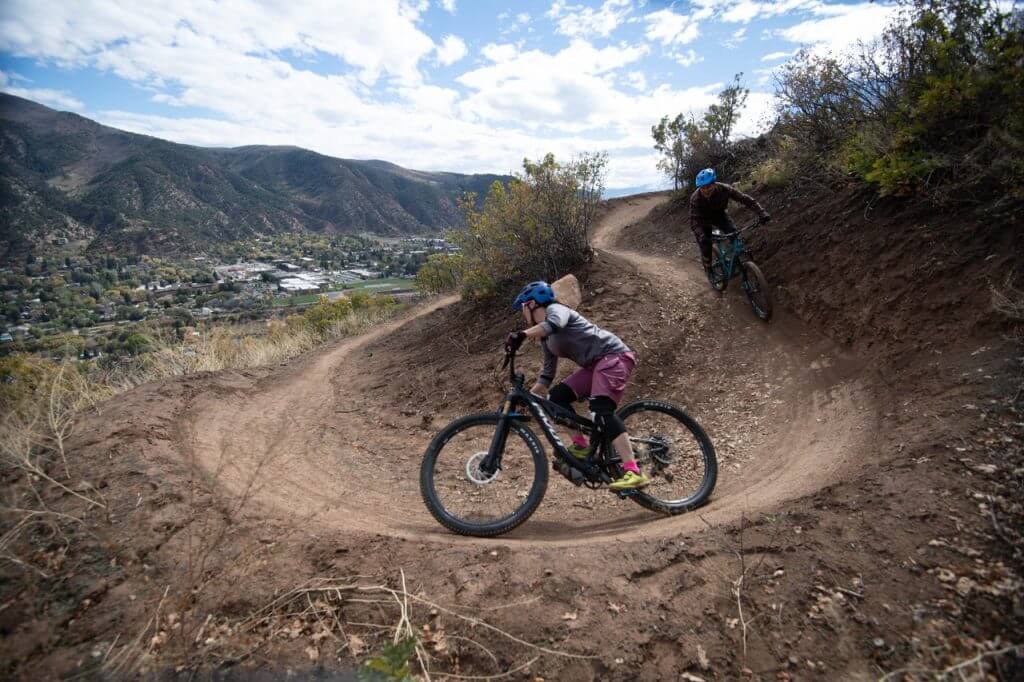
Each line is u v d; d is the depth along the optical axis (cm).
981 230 470
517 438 522
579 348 354
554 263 891
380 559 274
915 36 591
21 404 423
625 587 245
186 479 377
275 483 454
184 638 225
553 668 209
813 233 683
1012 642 196
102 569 264
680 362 633
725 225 717
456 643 221
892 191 577
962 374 384
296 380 908
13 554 273
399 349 1021
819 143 827
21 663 215
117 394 650
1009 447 296
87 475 366
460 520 334
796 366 557
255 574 263
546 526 359
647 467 371
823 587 233
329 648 221
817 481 347
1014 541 236
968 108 521
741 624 222
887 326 500
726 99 1414
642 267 945
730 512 326
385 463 548
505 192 934
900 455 331
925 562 236
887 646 204
